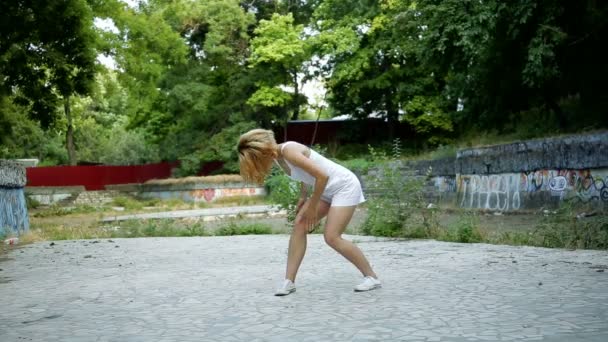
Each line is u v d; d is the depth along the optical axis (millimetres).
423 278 6039
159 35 27000
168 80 39594
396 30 27031
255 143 4980
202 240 12805
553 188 19875
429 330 3814
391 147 38406
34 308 5211
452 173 26312
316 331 3916
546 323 3885
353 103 40312
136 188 43500
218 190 38875
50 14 19484
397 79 37156
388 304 4719
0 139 30391
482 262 7195
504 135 26125
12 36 19281
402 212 12273
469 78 25672
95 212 33938
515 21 20219
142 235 15461
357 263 5387
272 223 20953
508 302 4633
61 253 10609
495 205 22922
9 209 15570
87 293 5930
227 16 38281
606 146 17438
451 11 21141
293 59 38000
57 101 22453
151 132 44719
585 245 8820
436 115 35531
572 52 21547
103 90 35531
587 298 4668
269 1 42562
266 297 5273
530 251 8281
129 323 4422
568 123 22938
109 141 62719
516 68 23281
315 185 5012
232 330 4055
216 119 41844
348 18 36750
